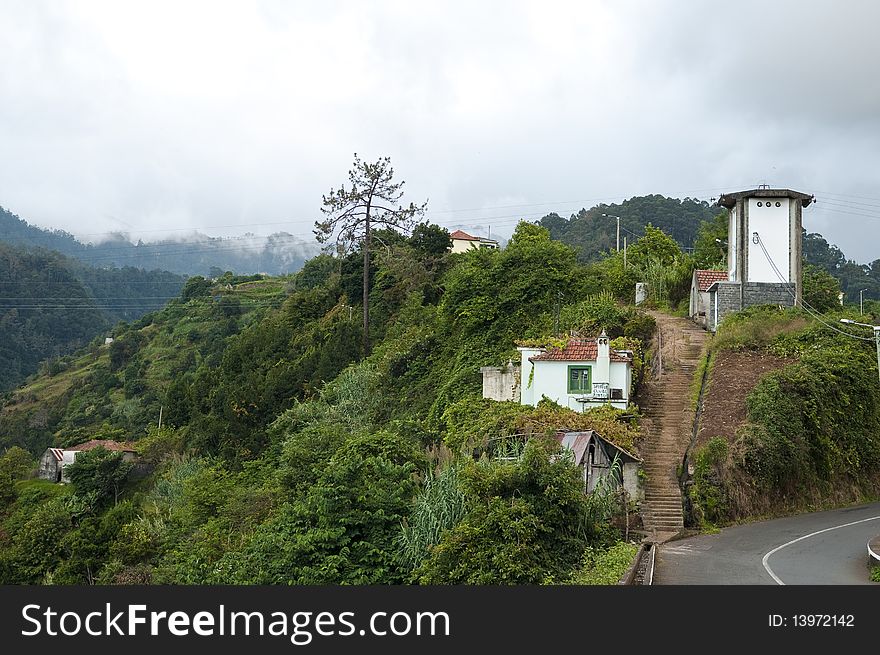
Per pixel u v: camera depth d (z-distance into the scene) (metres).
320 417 48.31
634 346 42.22
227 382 67.00
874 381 38.06
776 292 45.75
